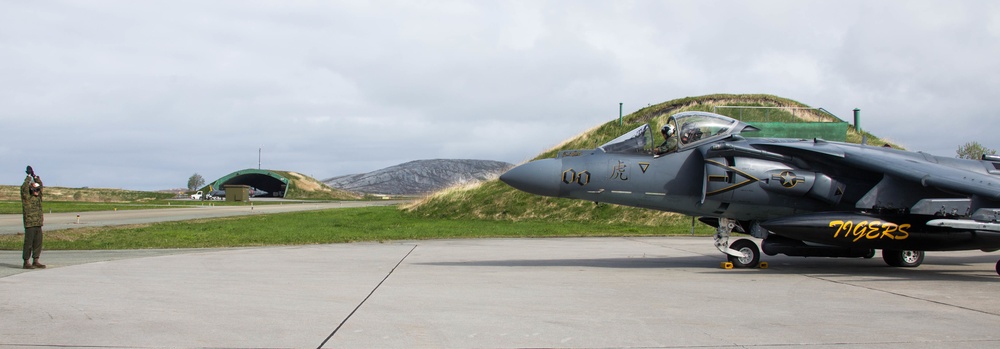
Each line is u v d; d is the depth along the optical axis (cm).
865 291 870
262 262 1233
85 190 8600
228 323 626
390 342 553
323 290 848
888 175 1105
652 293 838
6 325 611
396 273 1055
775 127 1584
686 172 1198
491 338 569
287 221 2850
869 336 579
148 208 4784
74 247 1599
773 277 1034
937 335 584
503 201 2939
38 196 1102
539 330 601
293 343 548
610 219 2584
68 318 645
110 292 815
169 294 802
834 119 2947
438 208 3111
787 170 1156
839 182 1158
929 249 1098
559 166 1193
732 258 1193
